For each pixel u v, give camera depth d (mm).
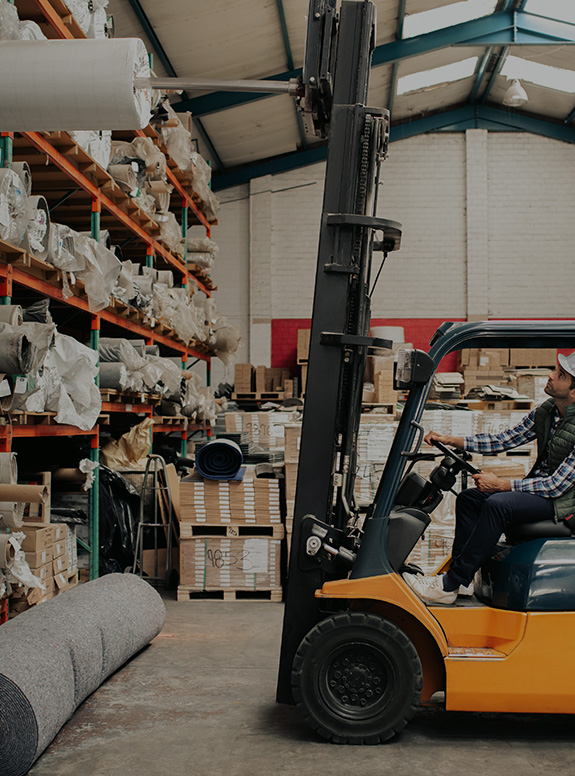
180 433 12383
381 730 3414
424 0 12562
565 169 16500
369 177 3680
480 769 3189
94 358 5734
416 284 16547
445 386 11234
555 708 3355
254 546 6535
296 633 3717
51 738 3330
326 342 3674
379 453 6973
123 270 6961
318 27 3596
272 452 8531
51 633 3781
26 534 5121
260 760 3258
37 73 3045
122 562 7047
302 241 16766
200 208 11562
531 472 3947
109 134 6613
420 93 15789
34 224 4852
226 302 16859
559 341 3727
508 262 16484
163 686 4215
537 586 3391
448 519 6621
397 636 3402
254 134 15266
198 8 10312
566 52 13648
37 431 5230
